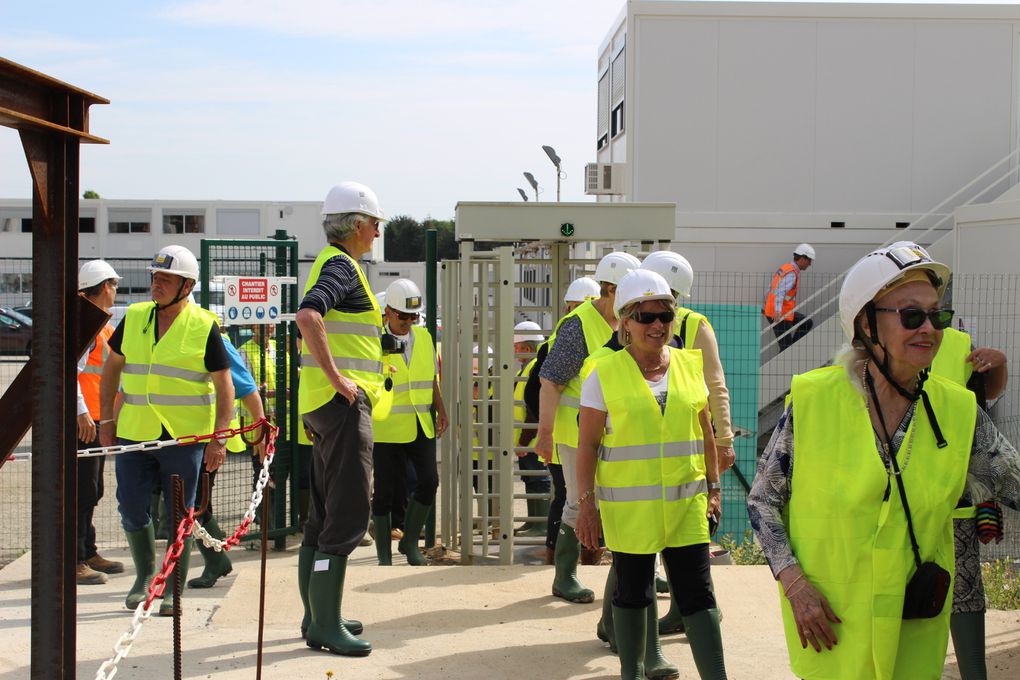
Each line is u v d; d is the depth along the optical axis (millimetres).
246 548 9445
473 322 9023
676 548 4660
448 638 5906
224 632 6047
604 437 4750
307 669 5316
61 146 3158
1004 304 12242
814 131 14547
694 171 14492
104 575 7934
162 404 6750
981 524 4117
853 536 3062
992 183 14648
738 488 11594
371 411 5672
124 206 35750
